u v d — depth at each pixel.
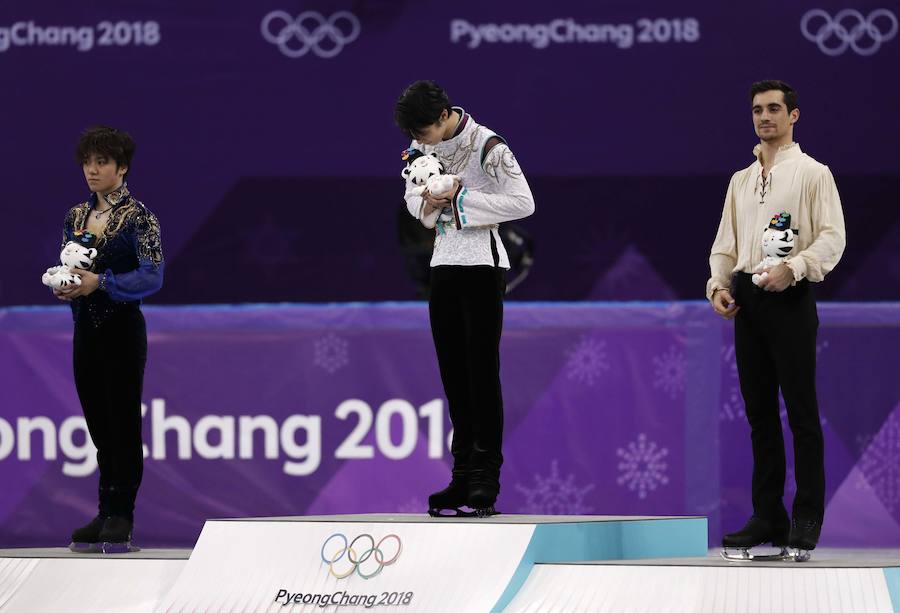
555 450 21.41
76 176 31.06
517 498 21.42
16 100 30.98
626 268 30.56
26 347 22.12
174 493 21.88
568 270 30.64
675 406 21.28
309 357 21.80
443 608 14.12
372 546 14.80
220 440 21.88
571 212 30.56
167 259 31.11
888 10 29.75
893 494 21.05
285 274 31.14
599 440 21.36
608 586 13.84
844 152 30.02
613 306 21.44
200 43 30.88
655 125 30.34
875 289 30.03
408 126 15.77
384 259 31.02
